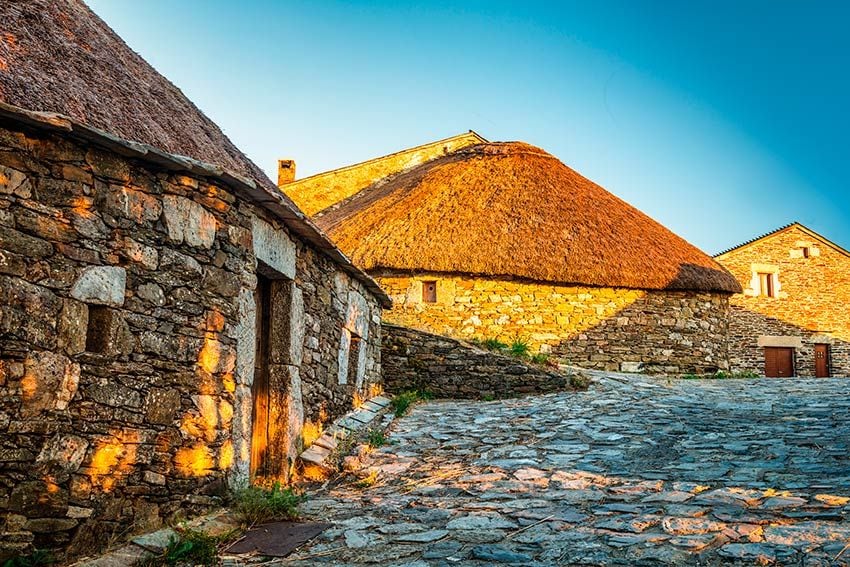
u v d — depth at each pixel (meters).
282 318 7.30
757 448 7.34
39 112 4.54
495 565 4.63
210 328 5.79
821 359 26.23
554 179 18.89
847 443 7.26
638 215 19.44
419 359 12.34
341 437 8.35
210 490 5.65
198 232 5.76
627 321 16.88
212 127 8.52
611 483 6.47
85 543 4.71
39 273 4.62
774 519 5.07
